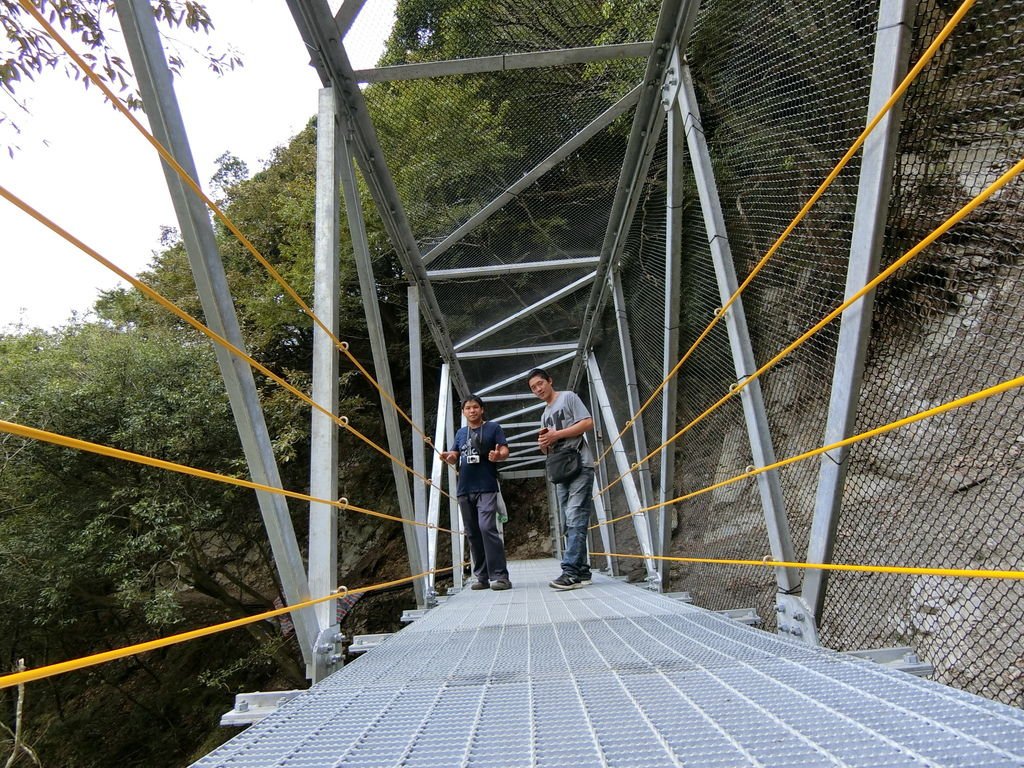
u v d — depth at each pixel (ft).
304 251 31.01
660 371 12.86
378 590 33.86
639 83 9.78
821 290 6.44
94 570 25.05
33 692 30.25
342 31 8.39
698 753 2.45
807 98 5.98
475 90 9.75
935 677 6.01
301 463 32.45
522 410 23.91
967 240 5.01
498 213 13.07
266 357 34.01
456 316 16.97
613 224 13.34
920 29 4.35
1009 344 4.95
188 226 4.48
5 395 24.54
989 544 5.37
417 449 13.46
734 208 8.07
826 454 4.91
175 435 25.68
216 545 31.35
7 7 8.96
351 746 2.79
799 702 3.03
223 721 4.55
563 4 8.59
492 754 2.60
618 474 18.17
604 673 4.01
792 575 5.69
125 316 36.32
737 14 6.97
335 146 8.33
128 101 10.40
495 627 6.79
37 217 2.70
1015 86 4.02
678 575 13.23
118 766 29.04
